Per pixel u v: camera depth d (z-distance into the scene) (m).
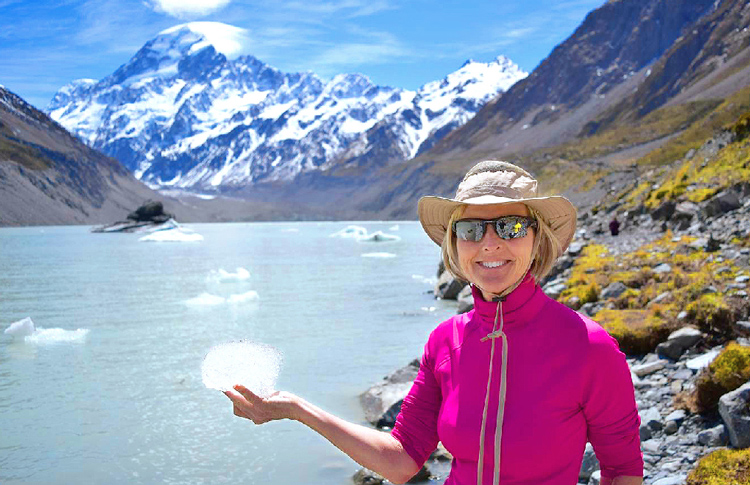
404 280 34.81
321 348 15.81
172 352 15.99
